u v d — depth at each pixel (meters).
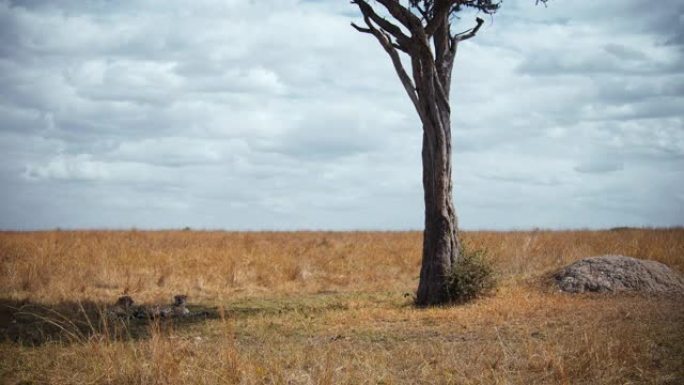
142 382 7.46
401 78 14.17
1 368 8.27
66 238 29.72
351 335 10.56
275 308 13.91
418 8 14.64
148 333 10.73
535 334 10.08
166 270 18.58
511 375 7.70
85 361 8.33
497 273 15.11
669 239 23.41
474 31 15.17
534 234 29.48
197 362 8.11
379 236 37.97
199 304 14.66
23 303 13.67
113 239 29.95
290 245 28.53
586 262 15.00
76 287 16.28
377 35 14.18
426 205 14.20
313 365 8.20
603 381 7.30
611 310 11.64
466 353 8.82
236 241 30.92
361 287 17.44
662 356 8.21
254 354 8.72
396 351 8.97
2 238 28.44
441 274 13.92
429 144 14.08
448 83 14.39
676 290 13.99
